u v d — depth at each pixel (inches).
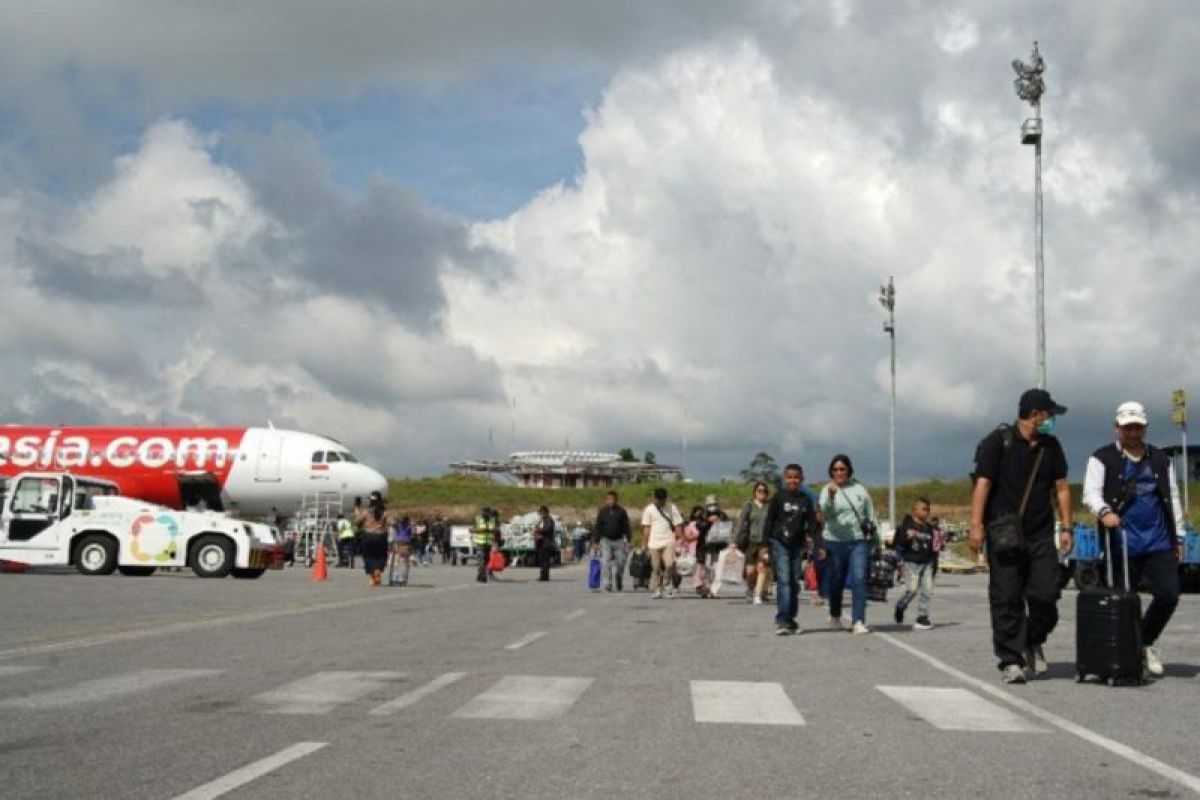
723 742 287.6
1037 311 1387.8
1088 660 403.9
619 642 555.5
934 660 484.1
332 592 1028.5
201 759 259.8
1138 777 252.1
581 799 224.8
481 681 397.7
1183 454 1943.9
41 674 410.0
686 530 1093.8
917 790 236.8
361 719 315.9
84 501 1266.0
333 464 1950.1
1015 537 403.2
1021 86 1386.6
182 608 766.5
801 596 1048.2
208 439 1932.8
